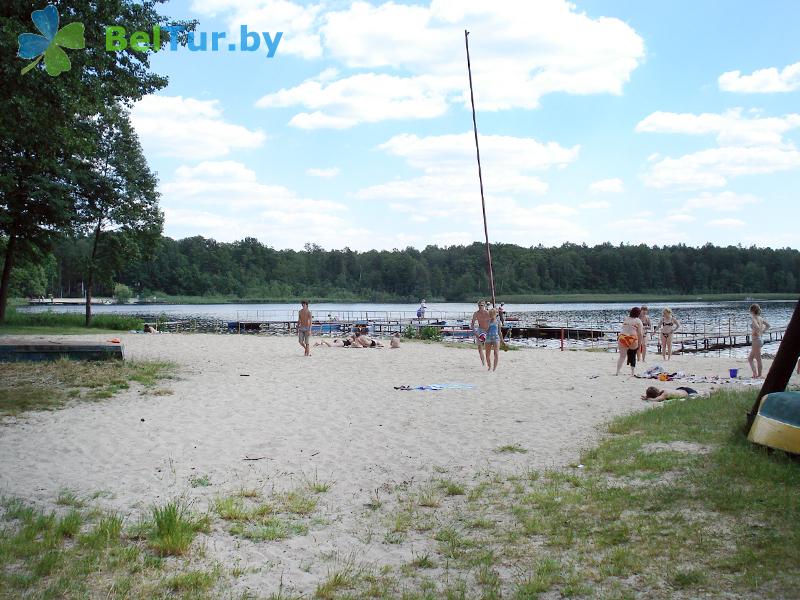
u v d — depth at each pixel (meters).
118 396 12.43
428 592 4.51
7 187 29.67
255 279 158.88
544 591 4.51
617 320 62.19
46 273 100.19
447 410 11.33
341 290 161.25
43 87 14.27
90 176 38.09
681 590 4.40
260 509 6.22
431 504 6.48
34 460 7.86
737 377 15.62
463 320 50.44
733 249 165.00
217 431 9.62
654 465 7.12
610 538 5.37
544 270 162.38
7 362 15.75
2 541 5.09
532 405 11.72
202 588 4.51
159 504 6.32
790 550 4.80
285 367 17.92
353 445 8.84
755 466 6.67
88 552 5.03
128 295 133.00
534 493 6.63
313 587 4.61
